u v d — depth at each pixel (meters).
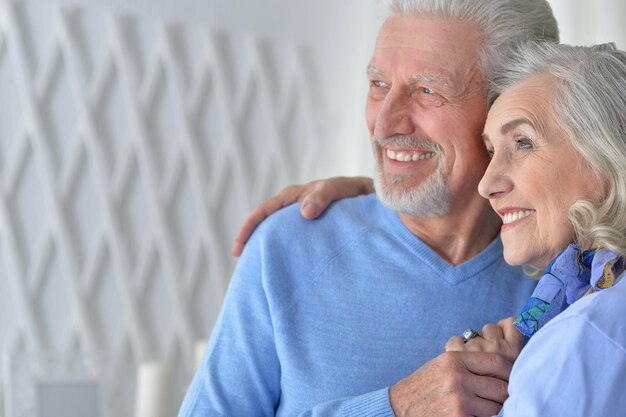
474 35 1.42
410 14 1.46
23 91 3.00
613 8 1.88
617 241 1.11
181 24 3.14
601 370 1.00
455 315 1.46
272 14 3.23
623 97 1.18
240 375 1.49
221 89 3.17
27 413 2.60
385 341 1.46
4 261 3.04
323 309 1.48
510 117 1.24
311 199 1.57
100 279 3.12
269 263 1.50
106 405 2.67
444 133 1.43
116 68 3.09
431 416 1.27
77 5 3.04
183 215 3.19
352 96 3.25
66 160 3.05
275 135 3.23
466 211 1.48
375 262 1.50
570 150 1.20
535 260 1.25
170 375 2.65
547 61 1.26
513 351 1.29
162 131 3.15
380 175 1.49
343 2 3.26
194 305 3.21
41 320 3.07
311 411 1.38
